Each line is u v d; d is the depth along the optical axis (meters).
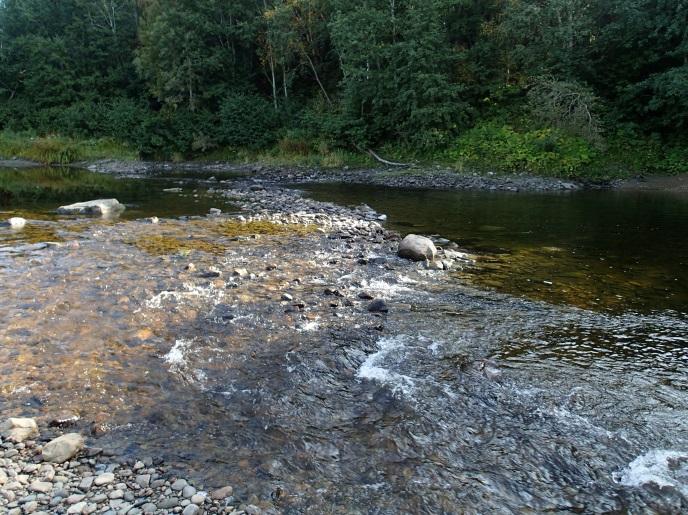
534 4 24.45
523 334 5.77
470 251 9.75
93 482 3.36
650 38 22.22
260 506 3.17
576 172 20.97
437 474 3.50
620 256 9.38
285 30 29.84
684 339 5.66
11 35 43.66
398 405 4.31
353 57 25.78
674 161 20.92
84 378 4.66
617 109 23.34
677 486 3.39
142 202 15.48
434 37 24.47
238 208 14.29
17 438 3.77
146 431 3.94
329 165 25.73
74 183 21.03
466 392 4.51
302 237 10.48
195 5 32.25
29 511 3.08
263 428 3.99
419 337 5.64
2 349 5.14
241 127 30.97
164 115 33.06
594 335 5.75
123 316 6.04
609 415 4.18
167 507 3.13
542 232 11.55
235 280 7.48
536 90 22.92
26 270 7.73
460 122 25.27
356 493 3.31
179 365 4.92
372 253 9.27
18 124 37.47
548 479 3.47
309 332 5.71
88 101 37.25
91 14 40.41
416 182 21.02
